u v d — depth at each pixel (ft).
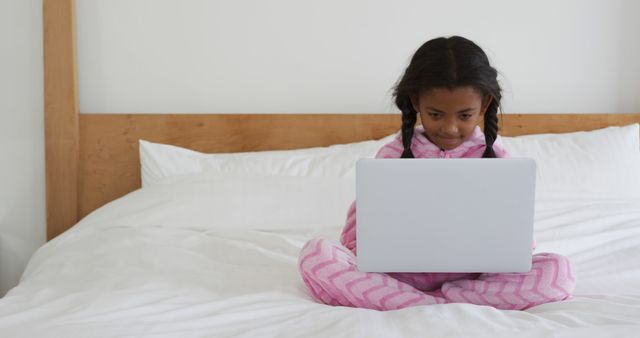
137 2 7.73
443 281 4.33
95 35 7.70
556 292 3.94
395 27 8.02
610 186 7.07
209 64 7.86
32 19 7.53
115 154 7.63
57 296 4.43
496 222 3.80
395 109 8.02
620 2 8.25
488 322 3.42
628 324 3.35
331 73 8.00
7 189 7.67
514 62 8.18
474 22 8.11
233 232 6.03
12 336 3.42
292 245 5.65
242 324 3.65
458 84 4.00
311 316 3.69
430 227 3.82
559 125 8.05
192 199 6.41
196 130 7.67
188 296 4.21
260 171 7.00
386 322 3.57
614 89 8.33
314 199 6.44
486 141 4.50
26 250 7.75
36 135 7.63
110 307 3.89
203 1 7.80
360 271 3.94
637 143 7.59
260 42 7.90
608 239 5.86
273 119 7.75
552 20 8.20
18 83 7.57
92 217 6.59
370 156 7.20
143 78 7.80
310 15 7.93
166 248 5.54
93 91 7.75
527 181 3.76
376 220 3.83
